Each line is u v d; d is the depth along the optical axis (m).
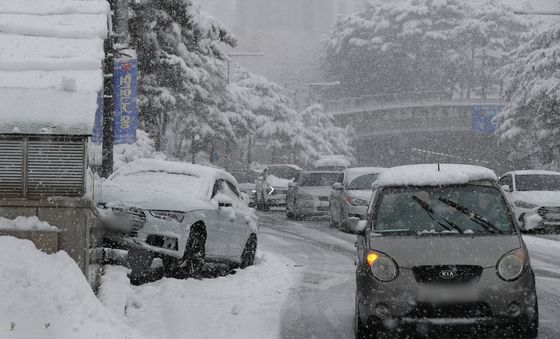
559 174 27.88
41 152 9.67
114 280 11.73
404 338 10.12
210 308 12.02
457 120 101.06
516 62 56.97
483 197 10.81
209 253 15.21
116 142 20.28
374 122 104.50
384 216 10.68
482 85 111.12
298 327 10.99
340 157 54.47
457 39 114.19
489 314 9.47
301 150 75.50
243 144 70.94
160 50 36.62
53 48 10.73
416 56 116.12
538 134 52.56
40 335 8.07
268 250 21.39
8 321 8.17
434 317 9.47
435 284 9.48
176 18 38.94
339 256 19.94
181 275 14.60
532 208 25.92
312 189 32.97
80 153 9.71
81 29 11.20
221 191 16.42
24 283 8.73
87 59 10.49
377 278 9.64
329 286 14.76
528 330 9.79
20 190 9.66
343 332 10.70
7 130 9.51
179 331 10.28
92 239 10.33
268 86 76.12
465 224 10.42
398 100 101.94
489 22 112.81
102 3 11.95
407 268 9.60
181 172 16.03
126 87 20.20
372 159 118.50
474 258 9.61
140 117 36.88
